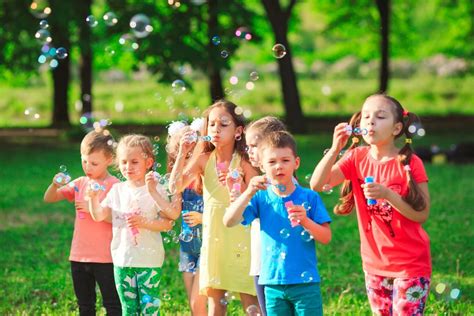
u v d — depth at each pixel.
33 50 21.75
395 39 38.47
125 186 5.90
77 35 21.81
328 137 24.42
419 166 5.29
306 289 5.04
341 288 7.55
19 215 11.80
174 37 21.47
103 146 6.06
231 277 5.71
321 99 36.09
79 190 6.15
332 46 50.47
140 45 21.19
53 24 20.92
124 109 33.03
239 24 22.73
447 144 23.02
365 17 34.19
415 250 5.21
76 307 6.98
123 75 41.06
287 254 5.07
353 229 10.54
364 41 39.78
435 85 39.34
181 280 7.91
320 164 5.41
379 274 5.32
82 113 24.89
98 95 36.38
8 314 6.75
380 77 28.09
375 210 5.30
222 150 5.88
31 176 16.09
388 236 5.25
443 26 48.44
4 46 21.73
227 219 5.09
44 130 26.98
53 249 9.41
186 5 21.81
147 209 5.74
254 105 34.09
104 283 6.00
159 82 21.42
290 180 5.21
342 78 43.66
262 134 5.35
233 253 5.72
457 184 14.63
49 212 12.09
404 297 5.20
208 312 5.91
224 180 5.78
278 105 34.25
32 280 7.95
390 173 5.30
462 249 9.23
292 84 25.20
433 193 13.48
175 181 5.71
